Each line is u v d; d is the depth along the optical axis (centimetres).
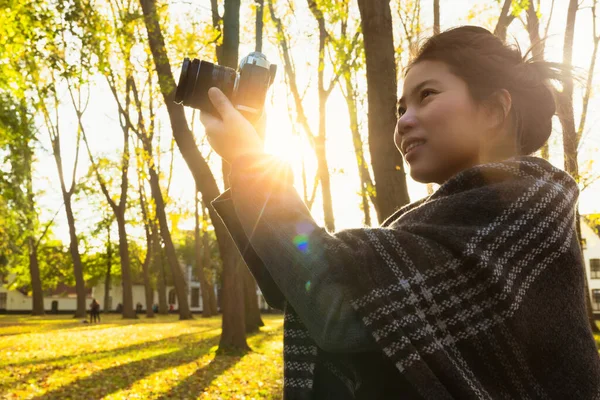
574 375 76
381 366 80
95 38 1283
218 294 7394
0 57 1377
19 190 3775
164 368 1262
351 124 1512
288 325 84
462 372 71
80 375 1170
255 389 990
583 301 82
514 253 75
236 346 1516
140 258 6209
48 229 5309
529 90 92
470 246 74
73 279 7012
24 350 1767
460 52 90
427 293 72
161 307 5319
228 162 82
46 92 1619
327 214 1755
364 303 71
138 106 2725
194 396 934
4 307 7294
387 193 624
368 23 629
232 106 84
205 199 1428
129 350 1739
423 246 74
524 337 73
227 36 1060
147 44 1277
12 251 4384
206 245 5275
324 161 1775
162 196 3716
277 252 74
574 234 84
